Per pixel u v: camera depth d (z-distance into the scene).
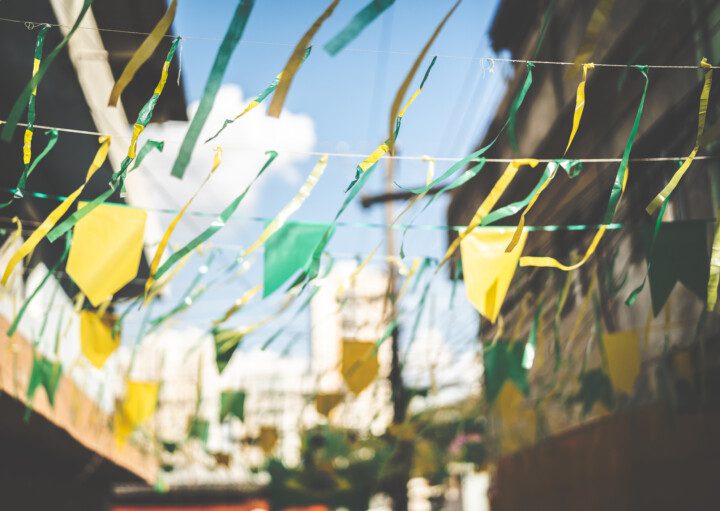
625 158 2.89
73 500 9.99
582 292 6.26
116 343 4.35
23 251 2.63
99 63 4.84
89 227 3.02
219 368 4.21
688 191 4.70
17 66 4.52
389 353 10.39
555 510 7.62
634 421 5.73
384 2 2.29
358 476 14.84
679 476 5.04
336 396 7.77
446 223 9.41
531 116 6.79
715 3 4.05
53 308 7.16
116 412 6.26
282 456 15.99
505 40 6.52
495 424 9.96
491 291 3.09
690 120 4.46
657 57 4.71
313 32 2.32
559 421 7.44
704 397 4.41
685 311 4.98
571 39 5.82
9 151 5.30
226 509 20.19
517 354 5.28
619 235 5.41
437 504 21.00
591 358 6.18
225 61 2.31
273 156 2.89
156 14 4.55
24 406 5.46
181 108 5.36
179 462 13.69
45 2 3.93
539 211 6.83
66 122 5.13
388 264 5.60
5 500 6.81
